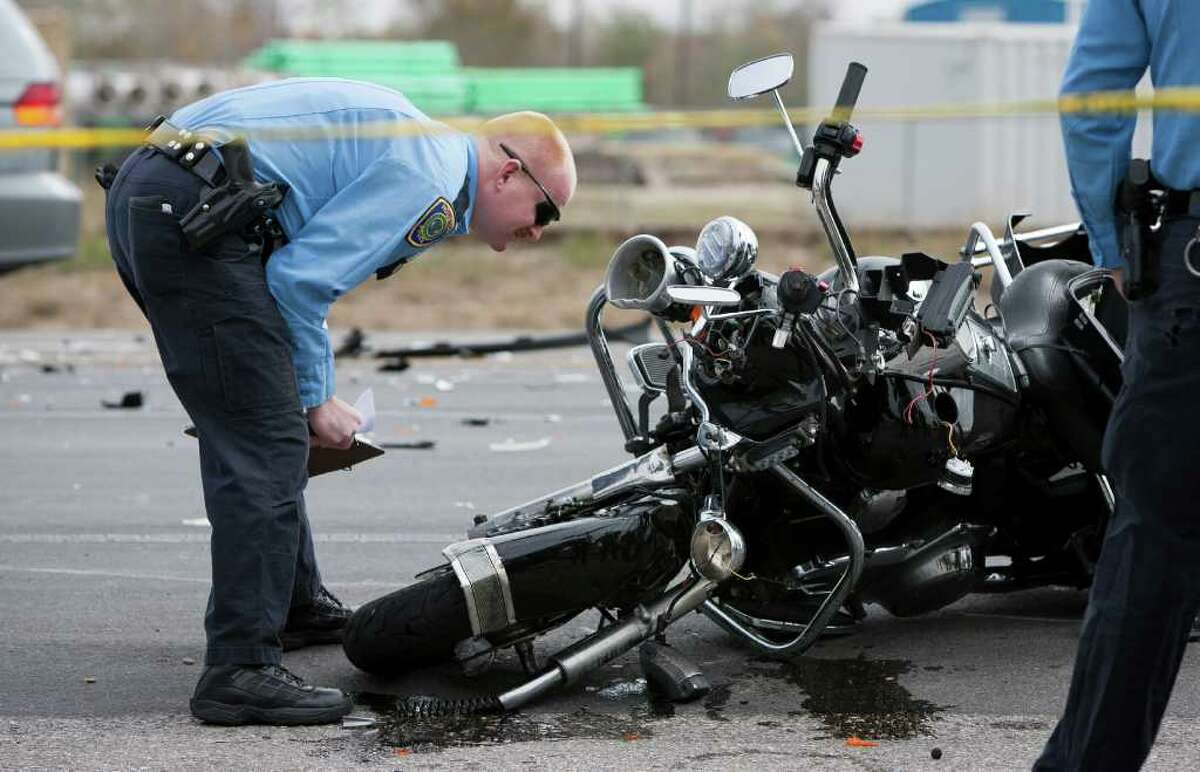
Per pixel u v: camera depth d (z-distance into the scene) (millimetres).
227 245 14977
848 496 17031
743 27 146125
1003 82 81688
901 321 15953
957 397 16906
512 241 16453
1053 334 17781
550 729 15211
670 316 15742
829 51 84688
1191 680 16625
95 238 68062
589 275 66750
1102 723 11977
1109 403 17562
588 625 18906
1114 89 12266
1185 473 11719
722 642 18234
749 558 17109
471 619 15398
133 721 15539
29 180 40125
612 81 97062
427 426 33312
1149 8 12070
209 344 14977
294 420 15398
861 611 17938
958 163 82125
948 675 16969
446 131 15961
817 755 14469
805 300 15156
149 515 25422
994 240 19500
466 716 15633
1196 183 11656
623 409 17859
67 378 40094
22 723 15492
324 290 15148
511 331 51250
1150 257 11867
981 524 17922
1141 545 11867
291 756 14461
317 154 15375
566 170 16203
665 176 103500
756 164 107250
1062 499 18500
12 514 25438
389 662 16359
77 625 19141
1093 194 12383
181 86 86438
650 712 15742
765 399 16078
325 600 18344
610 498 16375
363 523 24781
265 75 90375
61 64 73375
